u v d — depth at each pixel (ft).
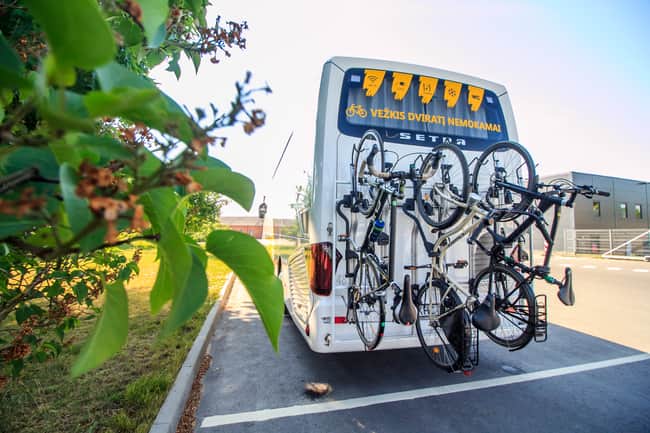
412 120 11.85
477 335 9.78
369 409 9.89
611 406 10.14
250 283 2.56
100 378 10.21
